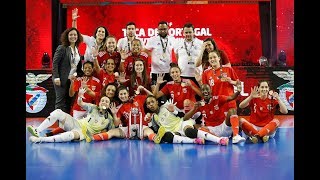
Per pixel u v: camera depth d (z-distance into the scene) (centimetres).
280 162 503
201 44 759
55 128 743
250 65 871
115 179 433
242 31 870
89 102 738
